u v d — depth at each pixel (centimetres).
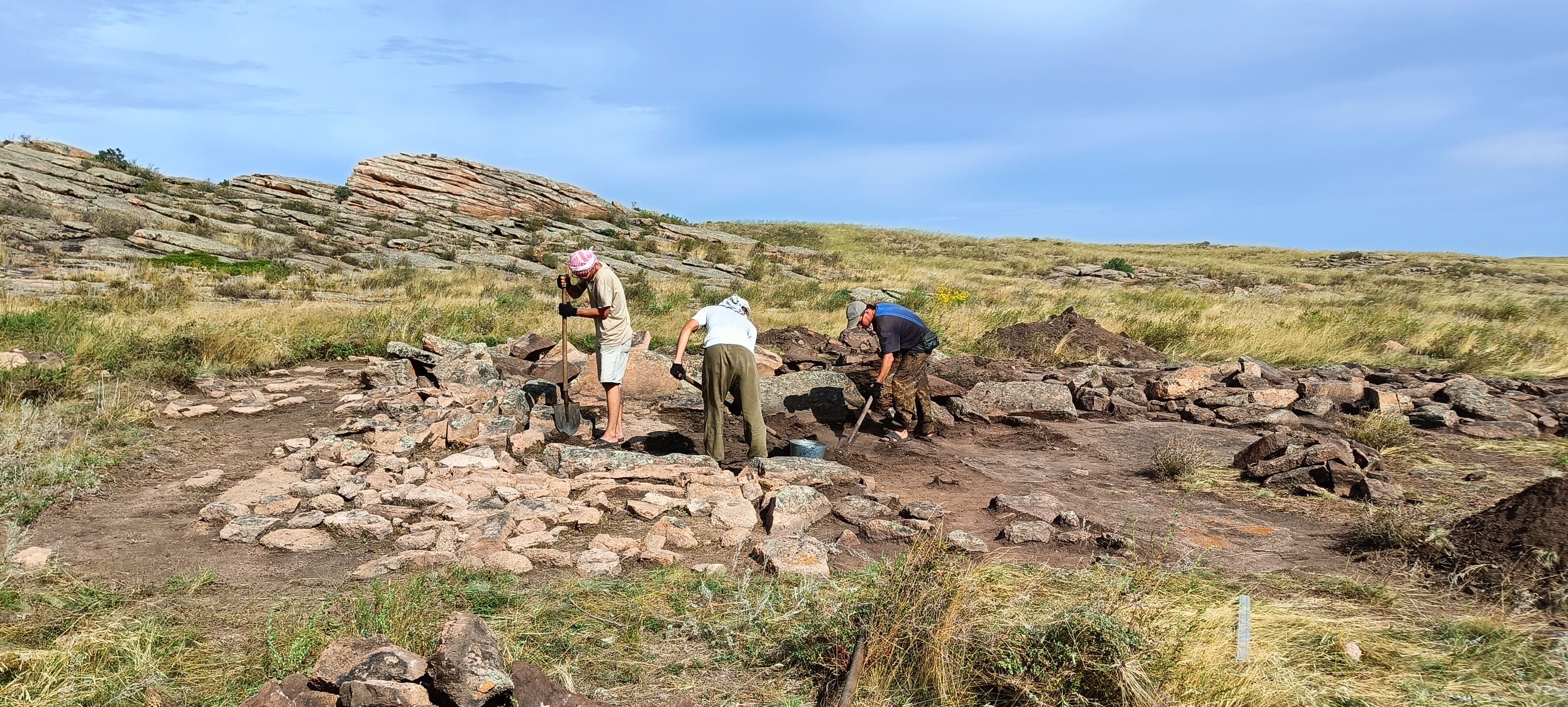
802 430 747
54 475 517
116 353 877
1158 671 291
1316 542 478
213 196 3681
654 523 476
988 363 1022
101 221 2500
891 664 309
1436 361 1283
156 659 307
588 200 4906
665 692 300
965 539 450
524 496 500
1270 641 323
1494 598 388
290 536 435
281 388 850
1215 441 735
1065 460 679
